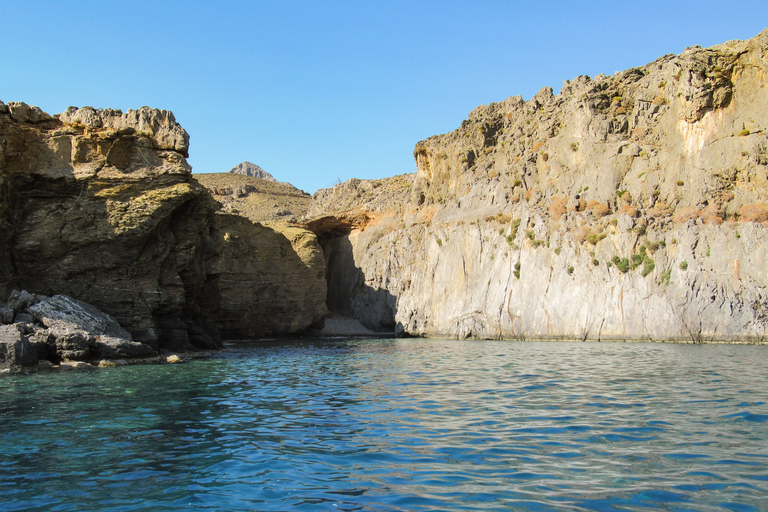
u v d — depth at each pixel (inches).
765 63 2309.3
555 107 3095.5
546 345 2107.5
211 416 626.8
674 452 462.3
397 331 3385.8
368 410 661.9
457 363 1315.2
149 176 1390.3
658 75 2701.8
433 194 3713.1
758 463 430.6
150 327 1355.8
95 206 1310.3
